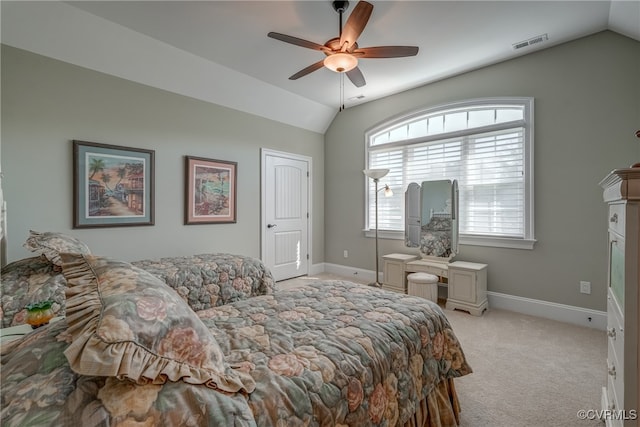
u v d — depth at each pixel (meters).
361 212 4.82
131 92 3.17
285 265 4.73
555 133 3.05
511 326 2.90
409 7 2.44
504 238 3.36
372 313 1.53
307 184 5.05
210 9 2.49
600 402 1.77
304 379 0.97
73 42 2.70
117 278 0.85
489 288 3.50
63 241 2.00
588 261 2.89
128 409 0.64
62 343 0.75
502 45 3.03
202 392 0.75
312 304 1.66
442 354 1.57
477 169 3.62
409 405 1.27
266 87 4.05
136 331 0.71
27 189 2.59
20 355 0.73
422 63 3.40
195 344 0.82
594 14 2.53
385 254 4.53
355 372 1.09
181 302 0.92
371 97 4.50
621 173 1.03
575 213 2.96
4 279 1.78
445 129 3.93
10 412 0.59
